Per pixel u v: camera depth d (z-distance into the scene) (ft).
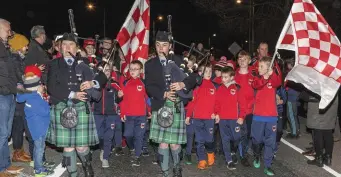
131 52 24.45
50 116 16.11
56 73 15.74
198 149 20.48
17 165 20.10
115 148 23.32
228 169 20.39
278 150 24.32
